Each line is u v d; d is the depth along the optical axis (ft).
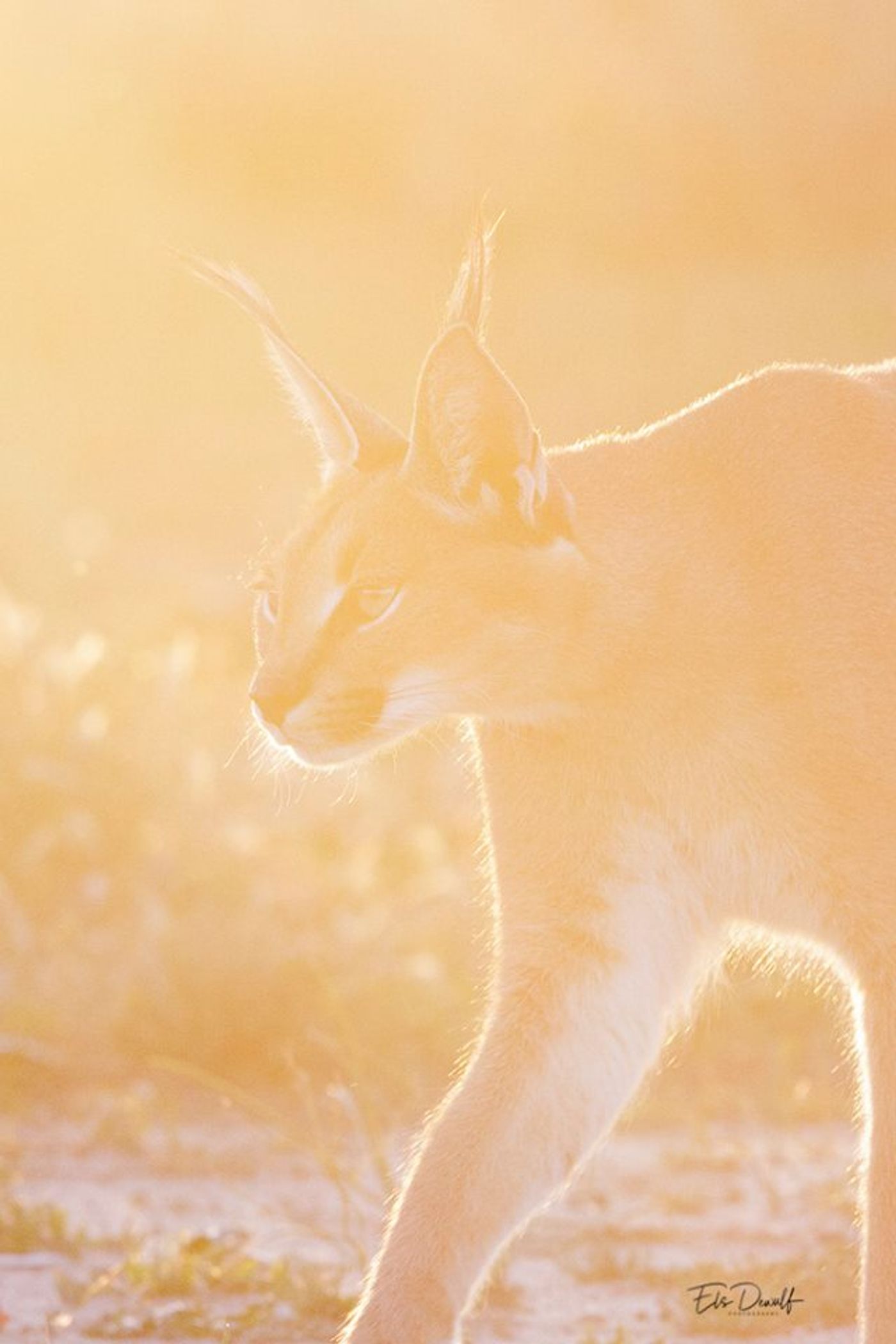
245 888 80.59
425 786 94.68
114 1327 48.39
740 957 46.11
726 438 42.19
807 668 40.09
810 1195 59.93
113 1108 67.97
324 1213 58.18
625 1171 63.00
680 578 40.42
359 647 39.34
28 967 75.31
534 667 39.91
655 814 40.98
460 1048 71.67
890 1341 38.73
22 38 220.43
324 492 41.06
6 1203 56.85
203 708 93.35
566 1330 49.19
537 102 248.73
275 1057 71.67
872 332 204.74
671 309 217.56
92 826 83.46
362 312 218.18
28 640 93.71
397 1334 40.14
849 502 41.29
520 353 202.39
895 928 39.86
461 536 39.40
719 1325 49.24
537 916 41.75
